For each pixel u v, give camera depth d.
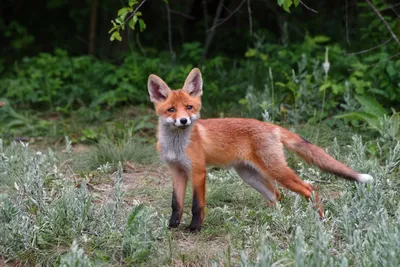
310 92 14.40
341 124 13.46
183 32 23.02
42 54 18.48
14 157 10.80
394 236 6.91
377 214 7.72
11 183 10.43
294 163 11.34
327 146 12.42
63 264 6.66
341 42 19.88
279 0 8.55
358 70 14.92
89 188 10.52
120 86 16.64
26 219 8.16
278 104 14.40
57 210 8.39
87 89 17.47
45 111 16.88
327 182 10.52
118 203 8.61
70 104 16.62
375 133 12.65
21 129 14.98
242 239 8.12
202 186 8.71
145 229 7.87
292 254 6.88
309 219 8.04
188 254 7.81
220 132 9.00
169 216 9.20
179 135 8.55
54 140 14.27
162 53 19.89
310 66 16.06
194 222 8.63
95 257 7.71
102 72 17.64
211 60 18.11
